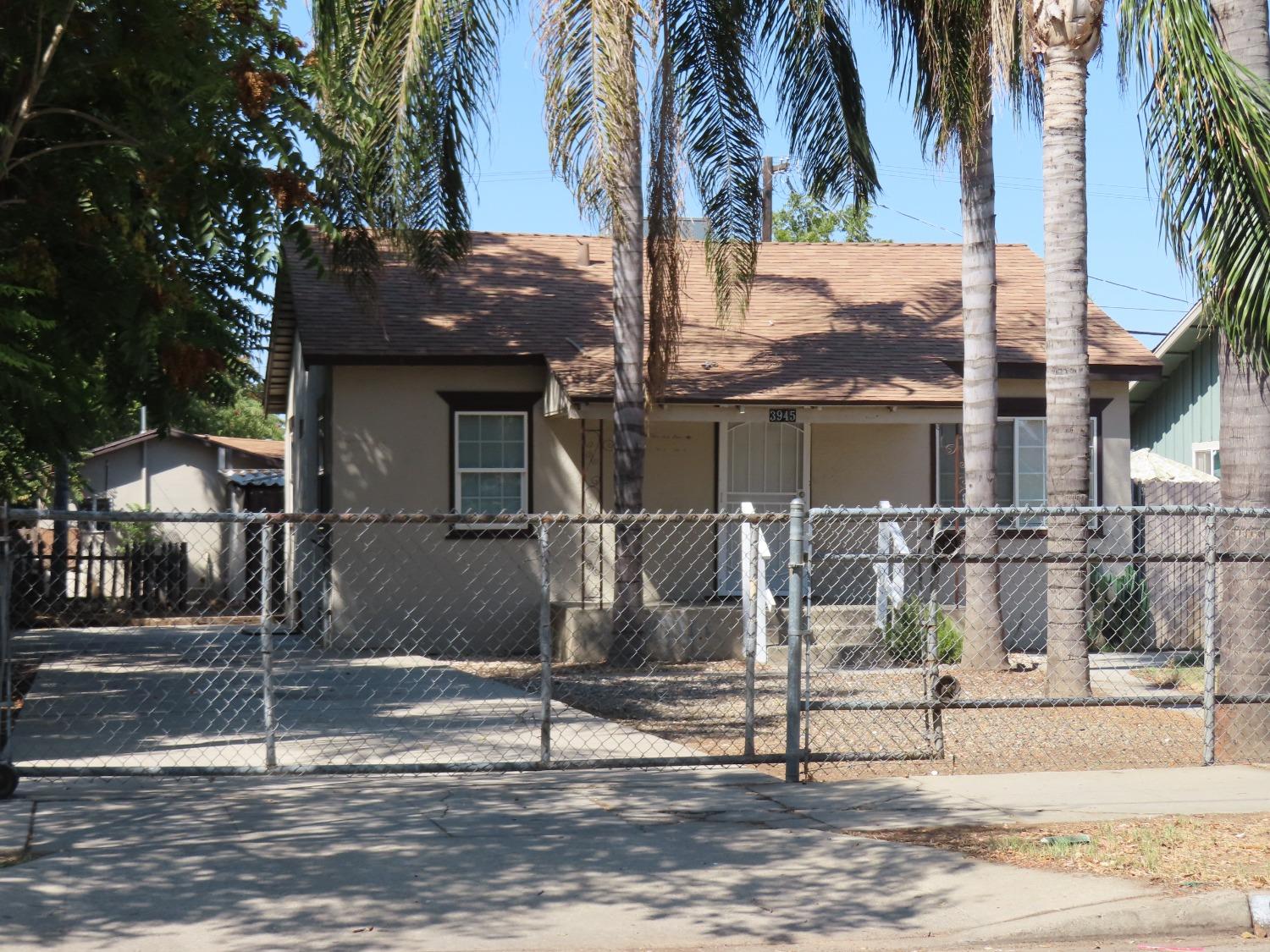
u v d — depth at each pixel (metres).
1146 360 19.48
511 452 18.78
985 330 15.68
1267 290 10.10
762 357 19.27
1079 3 12.69
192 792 8.30
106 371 13.94
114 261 11.51
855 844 7.16
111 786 8.45
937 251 23.78
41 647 18.17
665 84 15.67
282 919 5.90
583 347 18.69
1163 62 10.35
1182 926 6.10
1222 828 7.54
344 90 12.41
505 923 5.92
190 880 6.41
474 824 7.54
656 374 16.30
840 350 19.70
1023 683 14.60
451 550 18.45
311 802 8.06
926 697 9.56
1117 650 18.66
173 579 25.33
